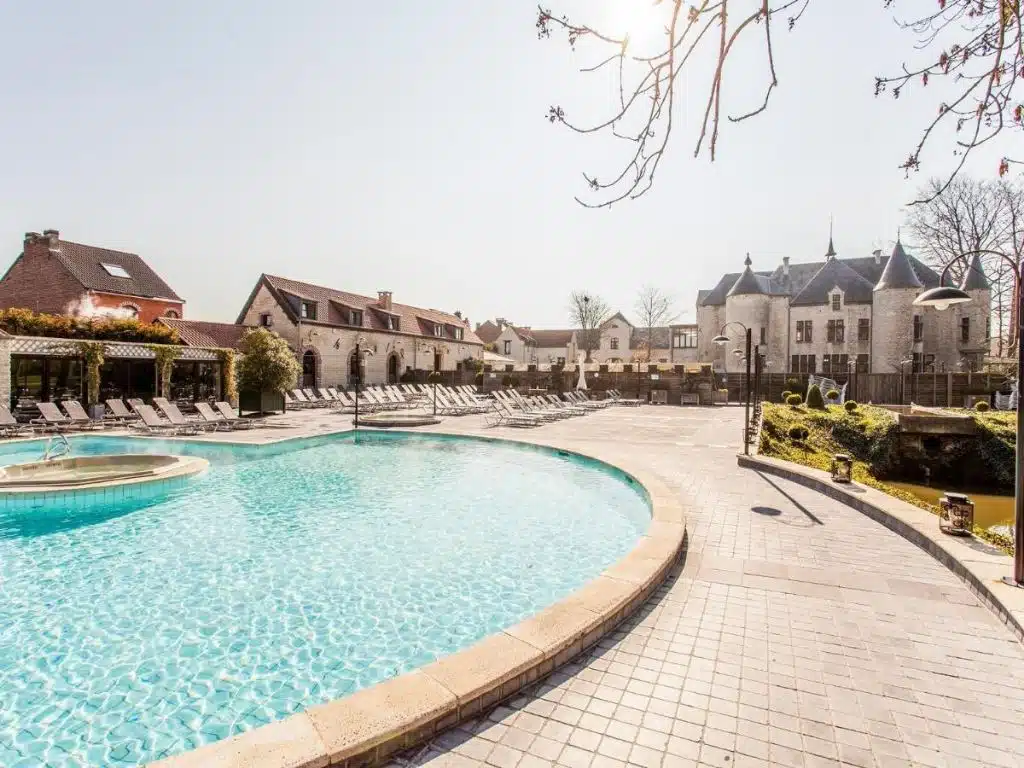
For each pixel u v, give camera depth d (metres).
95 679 3.57
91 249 28.53
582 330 56.59
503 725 2.70
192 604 4.70
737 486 8.34
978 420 13.84
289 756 2.27
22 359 14.70
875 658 3.36
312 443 13.70
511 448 13.27
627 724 2.71
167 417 14.61
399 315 37.78
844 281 35.94
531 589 5.04
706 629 3.74
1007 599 3.88
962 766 2.42
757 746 2.54
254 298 29.89
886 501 6.73
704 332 41.66
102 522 7.04
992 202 19.92
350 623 4.36
